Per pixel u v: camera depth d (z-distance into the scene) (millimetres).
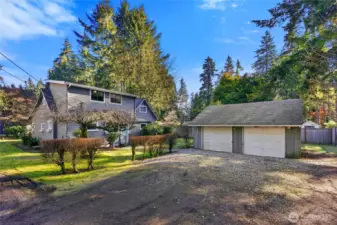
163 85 25344
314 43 9922
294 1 10539
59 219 3545
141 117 20766
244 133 11852
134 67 24031
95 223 3352
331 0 8242
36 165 8258
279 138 10500
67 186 5438
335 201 4242
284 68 11734
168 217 3486
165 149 13383
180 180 5586
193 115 28578
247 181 5582
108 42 25172
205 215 3539
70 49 27391
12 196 4727
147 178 5816
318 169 7246
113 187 5184
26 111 24609
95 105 15578
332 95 14945
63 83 13930
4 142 17500
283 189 4961
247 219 3408
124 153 11695
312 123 22891
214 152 12219
